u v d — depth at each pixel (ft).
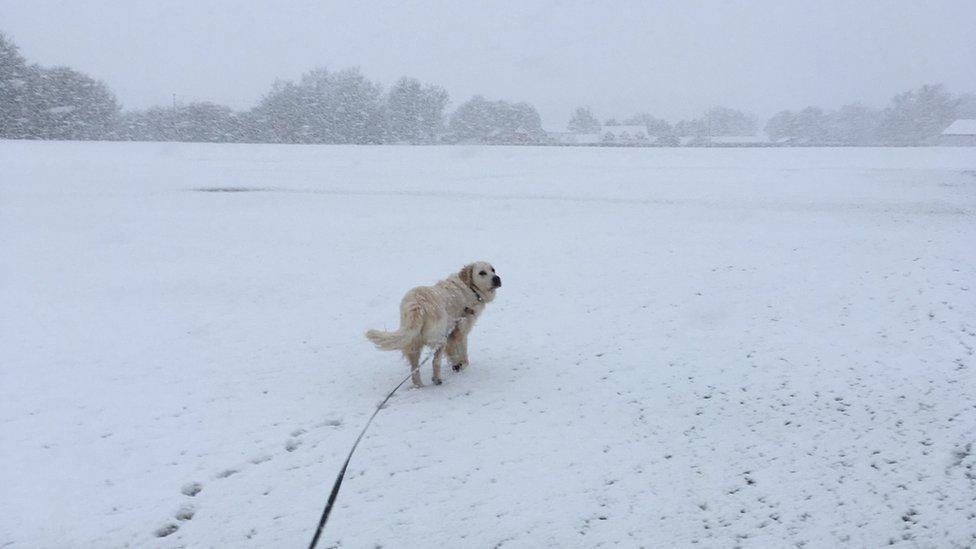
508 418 20.57
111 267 39.70
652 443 19.02
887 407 21.24
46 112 269.85
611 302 33.83
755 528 15.07
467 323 24.08
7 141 150.00
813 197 76.79
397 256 43.93
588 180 96.89
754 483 16.90
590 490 16.52
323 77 343.05
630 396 22.38
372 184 88.28
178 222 55.31
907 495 16.21
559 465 17.71
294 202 68.59
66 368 23.98
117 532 14.51
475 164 124.88
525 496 16.21
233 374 23.90
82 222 54.08
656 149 180.45
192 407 21.01
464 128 411.34
